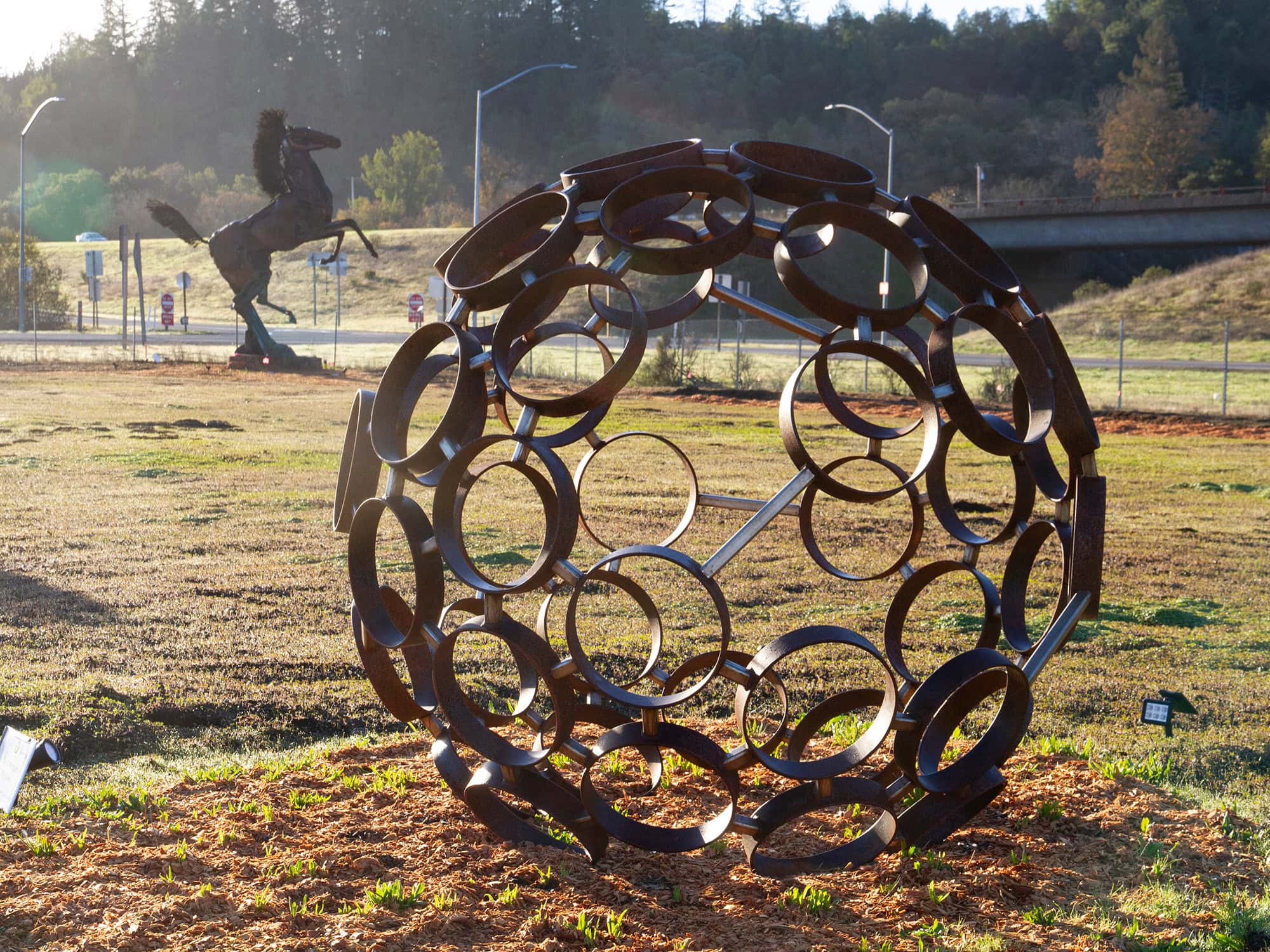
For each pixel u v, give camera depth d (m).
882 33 194.25
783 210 70.75
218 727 6.99
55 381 33.78
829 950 4.32
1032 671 5.16
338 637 8.95
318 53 194.75
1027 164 139.38
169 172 136.75
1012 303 5.21
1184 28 165.00
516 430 4.68
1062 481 5.30
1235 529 15.22
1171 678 8.62
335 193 173.62
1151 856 5.22
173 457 19.25
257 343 40.09
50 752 4.87
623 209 4.96
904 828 5.20
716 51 191.25
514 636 4.72
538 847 5.19
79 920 4.25
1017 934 4.48
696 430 25.77
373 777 5.94
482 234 5.09
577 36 190.50
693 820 5.52
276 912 4.43
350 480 5.36
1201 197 82.12
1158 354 53.16
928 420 4.89
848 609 10.39
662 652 8.77
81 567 11.12
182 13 196.00
